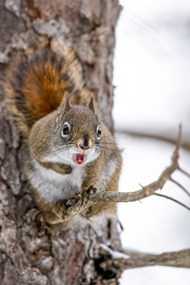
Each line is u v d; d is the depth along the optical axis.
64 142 2.65
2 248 2.65
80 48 2.74
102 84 2.75
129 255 2.71
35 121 2.71
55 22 2.72
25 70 2.71
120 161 2.71
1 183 2.67
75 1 2.74
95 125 2.65
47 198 2.67
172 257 2.64
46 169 2.67
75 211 2.62
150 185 2.50
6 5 2.71
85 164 2.66
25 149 2.69
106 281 2.69
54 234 2.68
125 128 2.83
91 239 2.70
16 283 2.65
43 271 2.66
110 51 2.77
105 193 2.56
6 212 2.66
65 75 2.72
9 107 2.70
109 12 2.76
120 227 2.73
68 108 2.67
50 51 2.72
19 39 2.71
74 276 2.68
